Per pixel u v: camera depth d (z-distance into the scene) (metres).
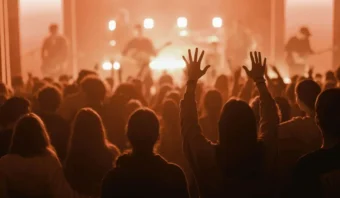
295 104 7.48
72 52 23.12
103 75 23.95
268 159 3.87
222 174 3.81
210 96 6.36
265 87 4.19
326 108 3.76
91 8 24.55
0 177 4.48
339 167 3.63
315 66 22.55
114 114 6.91
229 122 3.79
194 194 5.87
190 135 3.99
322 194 3.61
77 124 5.14
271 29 24.61
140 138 3.90
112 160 5.12
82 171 5.09
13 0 19.06
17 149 4.59
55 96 6.41
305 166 3.67
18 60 19.16
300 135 5.10
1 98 7.60
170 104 6.32
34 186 4.54
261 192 3.80
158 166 3.92
